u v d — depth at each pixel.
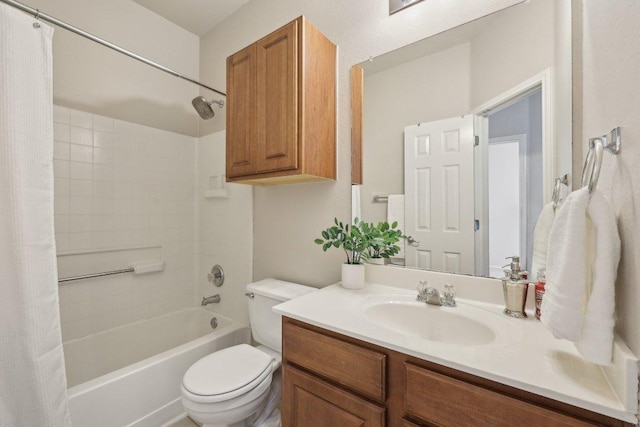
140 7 2.09
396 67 1.31
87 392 1.23
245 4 2.03
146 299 2.11
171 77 2.28
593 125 0.74
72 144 1.77
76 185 1.78
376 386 0.80
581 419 0.54
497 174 1.07
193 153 2.42
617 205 0.60
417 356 0.73
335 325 0.89
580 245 0.59
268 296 1.49
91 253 1.85
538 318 0.91
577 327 0.59
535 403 0.59
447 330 1.00
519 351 0.72
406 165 1.28
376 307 1.09
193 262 2.41
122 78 2.00
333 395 0.89
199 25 2.29
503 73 1.05
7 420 0.94
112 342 1.87
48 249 1.03
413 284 1.25
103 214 1.90
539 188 0.98
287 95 1.31
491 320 0.92
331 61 1.46
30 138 1.01
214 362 1.31
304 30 1.28
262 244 1.89
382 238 1.27
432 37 1.22
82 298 1.80
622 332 0.57
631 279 0.53
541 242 0.97
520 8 1.03
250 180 1.55
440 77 1.19
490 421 0.63
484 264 1.09
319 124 1.37
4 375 0.94
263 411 1.44
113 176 1.95
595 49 0.73
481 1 1.11
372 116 1.38
